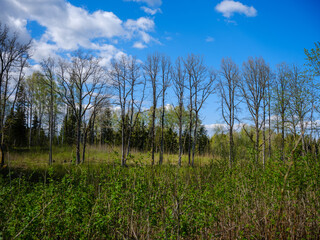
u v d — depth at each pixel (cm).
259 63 2734
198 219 436
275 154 591
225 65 2831
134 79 2612
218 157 1800
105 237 444
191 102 2914
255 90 2648
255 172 636
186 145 3541
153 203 455
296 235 477
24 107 3988
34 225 421
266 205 563
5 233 394
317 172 541
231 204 547
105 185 571
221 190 566
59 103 3644
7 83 2219
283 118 2067
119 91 2589
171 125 3938
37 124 4809
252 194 574
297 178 512
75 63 2633
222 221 533
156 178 591
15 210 487
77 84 2675
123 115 2562
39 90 3512
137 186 474
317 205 512
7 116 2373
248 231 519
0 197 575
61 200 495
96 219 445
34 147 3516
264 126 2372
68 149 3309
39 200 516
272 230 489
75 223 473
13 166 1941
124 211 471
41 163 2278
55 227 452
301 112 1842
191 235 440
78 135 2552
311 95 1756
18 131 3719
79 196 519
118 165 573
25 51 2217
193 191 557
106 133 3688
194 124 3266
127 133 3100
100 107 2775
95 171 743
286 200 507
